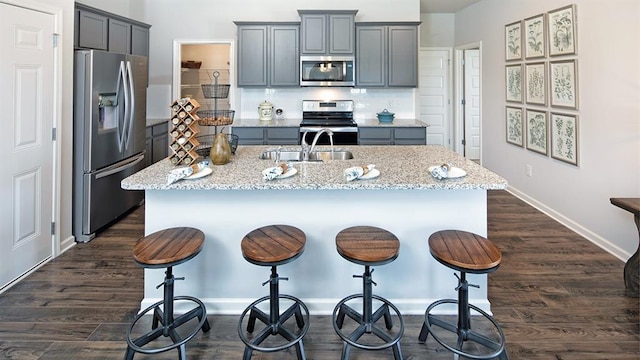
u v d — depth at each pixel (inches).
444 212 88.5
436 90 265.4
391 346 70.8
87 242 133.8
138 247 71.4
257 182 79.7
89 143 131.9
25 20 105.9
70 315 89.2
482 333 82.8
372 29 203.3
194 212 88.7
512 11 185.3
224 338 82.0
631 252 115.1
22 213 107.5
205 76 268.8
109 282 105.2
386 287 90.6
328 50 199.9
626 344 78.6
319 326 86.2
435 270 90.0
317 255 89.7
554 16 149.9
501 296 97.4
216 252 89.7
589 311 90.4
